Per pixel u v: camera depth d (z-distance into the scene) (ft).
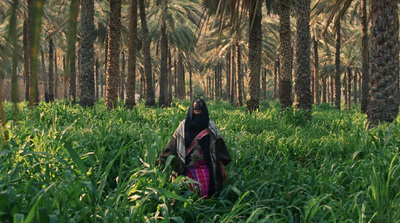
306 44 38.50
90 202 9.64
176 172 12.98
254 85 51.08
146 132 19.24
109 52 45.01
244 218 11.44
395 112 24.52
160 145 15.12
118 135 20.11
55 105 34.22
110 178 15.14
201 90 250.98
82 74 47.01
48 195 9.50
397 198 12.19
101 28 106.11
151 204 11.02
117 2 44.27
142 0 67.97
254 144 20.22
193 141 12.87
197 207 11.78
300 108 35.55
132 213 9.34
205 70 168.35
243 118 32.99
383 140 18.83
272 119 33.01
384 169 14.17
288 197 12.80
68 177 9.41
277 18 100.12
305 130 29.04
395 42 24.32
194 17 85.35
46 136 16.43
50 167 12.75
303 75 38.34
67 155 13.67
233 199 13.91
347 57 113.39
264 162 17.24
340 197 13.14
